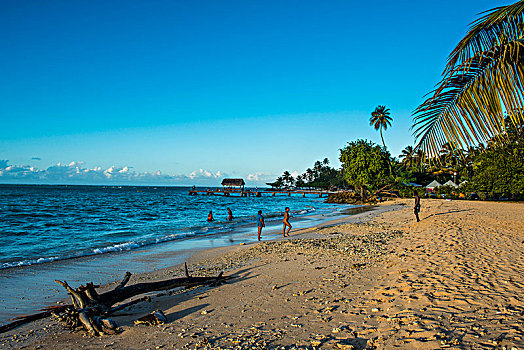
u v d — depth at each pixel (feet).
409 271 24.56
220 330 16.93
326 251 38.81
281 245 45.83
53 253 49.11
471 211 80.23
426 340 12.28
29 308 24.70
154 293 26.43
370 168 205.77
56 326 20.22
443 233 44.60
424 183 220.64
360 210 140.67
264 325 16.94
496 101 13.93
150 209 156.04
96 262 42.32
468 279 20.79
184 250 51.65
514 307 15.07
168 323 18.95
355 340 13.65
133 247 54.95
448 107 15.51
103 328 18.35
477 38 14.51
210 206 187.93
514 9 13.30
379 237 50.24
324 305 19.20
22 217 107.14
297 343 14.10
